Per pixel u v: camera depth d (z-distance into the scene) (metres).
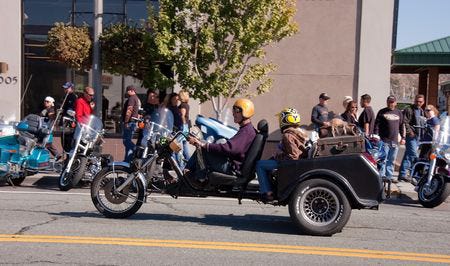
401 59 20.33
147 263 5.86
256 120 15.87
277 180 7.48
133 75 15.12
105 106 16.05
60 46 14.45
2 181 11.88
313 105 15.72
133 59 14.54
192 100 15.56
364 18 15.41
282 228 7.80
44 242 6.62
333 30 15.58
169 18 12.74
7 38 15.87
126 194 8.05
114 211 8.12
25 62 16.12
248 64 14.47
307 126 15.74
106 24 15.90
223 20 12.63
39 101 16.14
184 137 8.23
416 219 9.00
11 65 15.90
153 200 10.05
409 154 13.27
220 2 12.57
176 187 7.95
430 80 22.66
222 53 12.94
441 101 29.41
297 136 7.61
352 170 7.26
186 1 12.60
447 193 10.28
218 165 7.69
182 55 12.80
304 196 7.34
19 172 11.31
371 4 15.38
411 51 20.22
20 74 15.91
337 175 7.25
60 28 14.64
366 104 13.59
